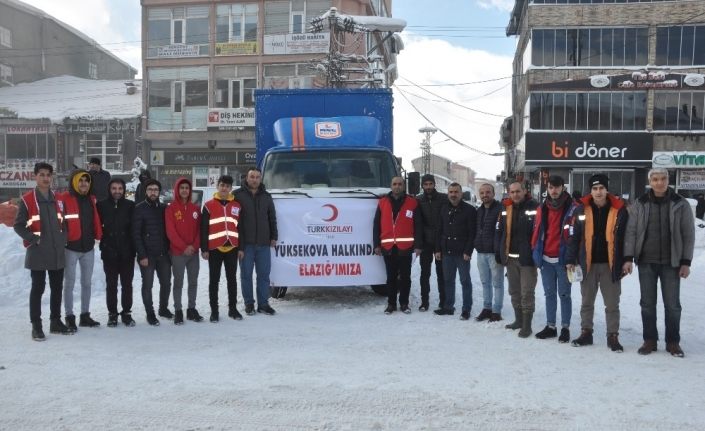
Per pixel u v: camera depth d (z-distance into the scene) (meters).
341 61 29.23
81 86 42.19
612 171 31.81
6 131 36.25
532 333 7.30
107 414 4.49
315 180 9.42
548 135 31.31
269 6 33.53
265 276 8.51
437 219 8.62
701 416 4.49
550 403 4.75
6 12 42.47
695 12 30.73
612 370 5.67
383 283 8.81
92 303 9.23
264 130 10.35
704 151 30.64
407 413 4.54
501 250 7.39
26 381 5.25
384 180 9.48
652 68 30.97
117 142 35.56
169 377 5.37
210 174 34.19
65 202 7.30
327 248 8.73
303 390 5.03
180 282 7.87
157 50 34.22
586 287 6.69
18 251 9.92
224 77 33.91
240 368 5.66
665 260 6.30
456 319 8.16
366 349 6.41
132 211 7.82
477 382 5.27
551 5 31.66
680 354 6.19
